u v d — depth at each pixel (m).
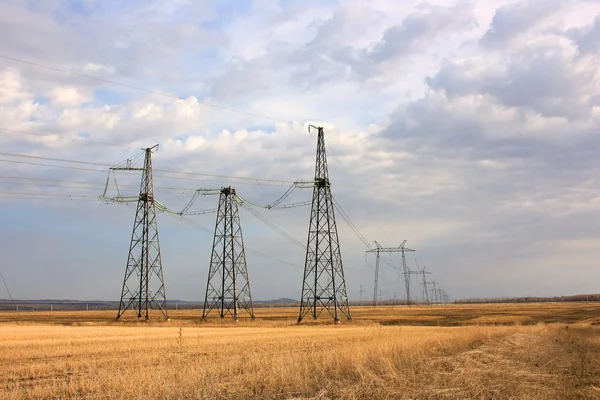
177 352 38.47
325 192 95.62
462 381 20.83
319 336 55.22
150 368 27.36
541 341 41.03
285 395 20.38
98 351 38.88
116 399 20.02
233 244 101.56
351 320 97.62
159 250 97.62
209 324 92.56
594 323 91.75
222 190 102.69
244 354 35.16
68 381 25.06
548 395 19.31
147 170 96.06
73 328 76.69
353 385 20.48
